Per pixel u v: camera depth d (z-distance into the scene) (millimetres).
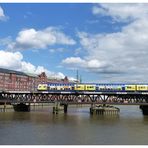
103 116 106812
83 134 61125
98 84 119625
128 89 116375
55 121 85750
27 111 131000
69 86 123062
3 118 93188
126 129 69312
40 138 55812
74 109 162000
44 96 125312
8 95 130250
